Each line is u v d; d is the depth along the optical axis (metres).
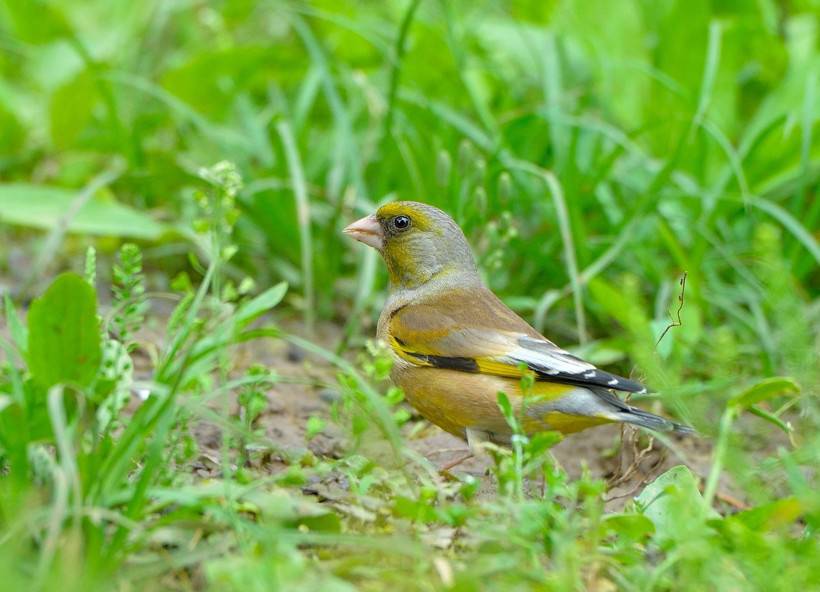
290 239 13.24
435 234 10.34
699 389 9.20
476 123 14.91
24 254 14.15
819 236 13.18
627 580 6.81
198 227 8.11
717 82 14.83
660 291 12.15
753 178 13.51
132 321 7.78
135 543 6.44
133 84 14.27
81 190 14.81
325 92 14.09
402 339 9.64
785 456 8.00
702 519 6.95
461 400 9.31
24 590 6.01
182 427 7.60
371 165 14.29
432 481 7.96
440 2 15.15
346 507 7.23
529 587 6.52
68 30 17.14
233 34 18.05
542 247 12.91
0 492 6.63
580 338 11.57
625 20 15.20
